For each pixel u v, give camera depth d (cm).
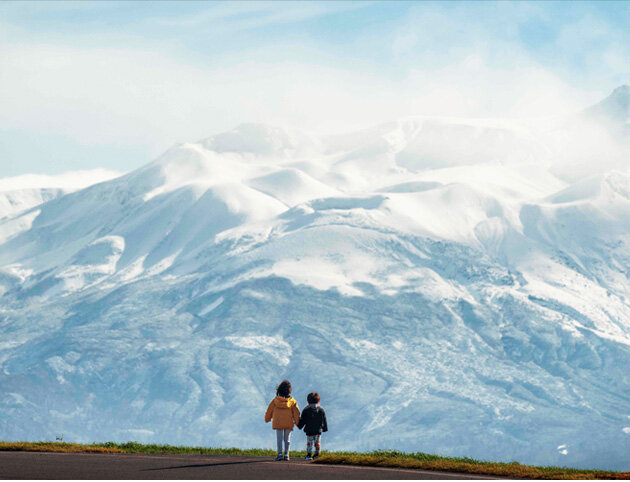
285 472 4631
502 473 4906
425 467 5084
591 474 5169
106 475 4284
